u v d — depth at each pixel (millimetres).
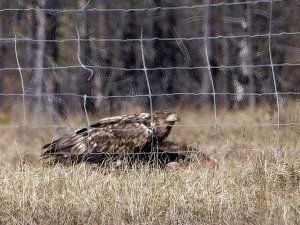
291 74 90062
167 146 42938
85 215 31000
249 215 30828
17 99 75188
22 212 30938
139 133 40281
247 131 49000
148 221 30469
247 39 88688
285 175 34875
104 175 35906
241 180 34500
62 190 33062
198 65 90438
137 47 87250
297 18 89375
